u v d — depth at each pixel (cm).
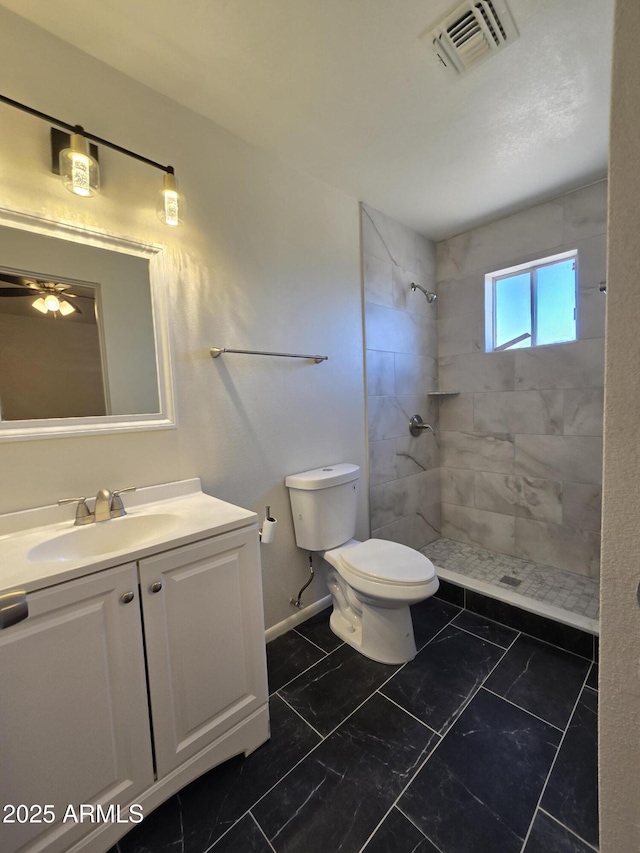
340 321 208
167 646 102
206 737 111
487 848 96
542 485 235
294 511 184
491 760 118
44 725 84
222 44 118
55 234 118
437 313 279
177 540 103
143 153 134
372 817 103
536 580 216
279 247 178
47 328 119
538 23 114
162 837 100
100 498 122
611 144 46
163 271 140
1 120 108
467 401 267
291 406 186
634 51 44
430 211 230
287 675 156
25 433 114
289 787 111
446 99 143
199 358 152
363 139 164
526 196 214
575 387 219
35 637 82
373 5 107
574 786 110
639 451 46
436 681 152
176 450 146
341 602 184
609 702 51
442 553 258
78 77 120
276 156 175
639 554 47
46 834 85
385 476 240
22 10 107
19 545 104
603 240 202
